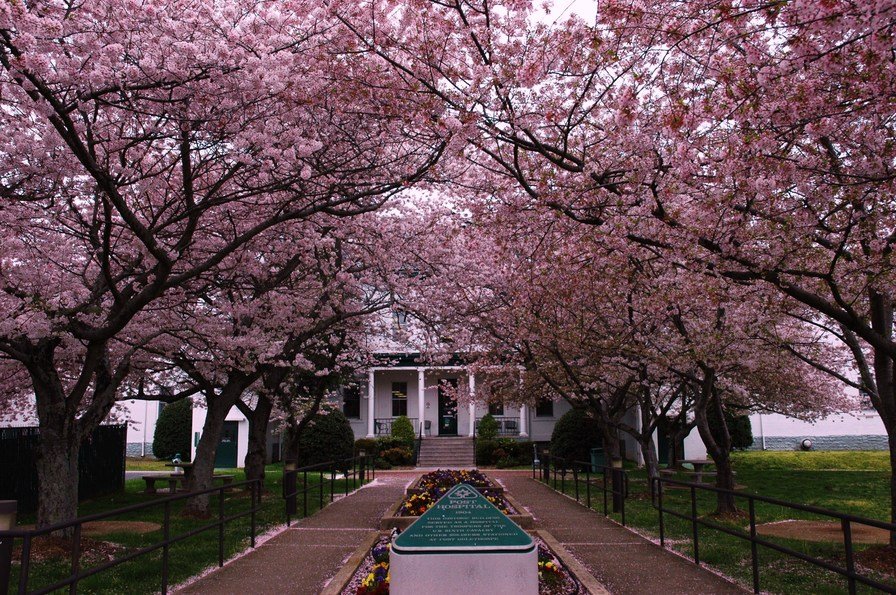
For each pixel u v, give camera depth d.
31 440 14.75
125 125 9.80
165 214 11.17
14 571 8.26
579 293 12.19
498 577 5.54
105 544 10.12
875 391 10.44
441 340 17.28
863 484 19.28
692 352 11.05
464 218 12.24
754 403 19.70
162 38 7.36
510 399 22.42
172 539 7.04
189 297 12.19
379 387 33.25
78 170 8.59
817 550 9.53
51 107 7.15
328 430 26.30
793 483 19.66
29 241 10.16
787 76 5.95
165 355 12.62
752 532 7.00
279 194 10.73
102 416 10.59
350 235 13.84
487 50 7.57
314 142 9.09
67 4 7.62
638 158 8.09
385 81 8.18
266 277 13.26
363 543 9.55
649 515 13.22
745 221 7.06
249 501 15.93
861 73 5.70
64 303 10.15
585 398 16.59
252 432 17.61
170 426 31.00
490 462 29.23
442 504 5.70
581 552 9.20
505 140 7.51
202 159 9.73
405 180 9.36
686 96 7.12
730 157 6.55
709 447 12.80
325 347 17.34
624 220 7.52
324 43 8.15
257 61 7.75
